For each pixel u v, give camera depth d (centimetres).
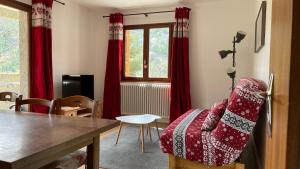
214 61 438
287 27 87
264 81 247
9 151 102
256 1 376
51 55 398
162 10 471
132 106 490
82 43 498
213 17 434
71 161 158
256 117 188
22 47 397
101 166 266
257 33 320
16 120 160
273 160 111
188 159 213
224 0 425
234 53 381
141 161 280
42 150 104
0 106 329
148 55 490
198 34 446
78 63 488
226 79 432
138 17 491
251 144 289
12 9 380
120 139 363
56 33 430
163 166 266
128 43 506
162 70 482
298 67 80
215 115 221
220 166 205
